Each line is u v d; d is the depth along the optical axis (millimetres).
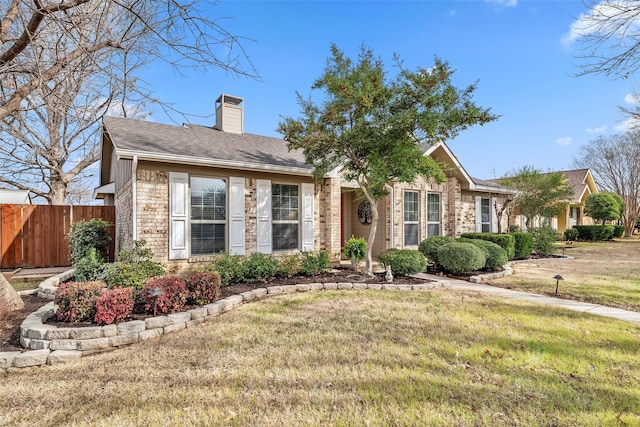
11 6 4875
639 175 26859
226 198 9492
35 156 13688
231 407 3070
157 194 8344
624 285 8531
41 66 4855
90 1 5012
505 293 7680
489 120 7527
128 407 3088
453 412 2984
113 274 5926
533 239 14859
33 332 4352
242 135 12922
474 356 4133
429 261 11289
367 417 2906
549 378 3598
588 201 25750
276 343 4551
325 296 7125
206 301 5934
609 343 4574
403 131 7875
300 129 8102
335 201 11414
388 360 4012
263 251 10039
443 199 14250
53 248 11477
